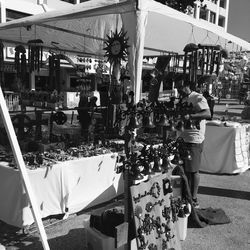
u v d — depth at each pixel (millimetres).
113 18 5305
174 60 9430
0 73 7234
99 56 9820
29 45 7000
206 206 4418
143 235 2480
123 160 2670
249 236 3576
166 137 3107
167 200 2867
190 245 3316
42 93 5621
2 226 3529
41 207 3420
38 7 15805
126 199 2617
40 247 3131
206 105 3777
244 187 5320
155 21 5211
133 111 2779
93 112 6086
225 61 8445
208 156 6082
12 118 5285
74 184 3748
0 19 14242
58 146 4387
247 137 6383
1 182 3365
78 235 3385
